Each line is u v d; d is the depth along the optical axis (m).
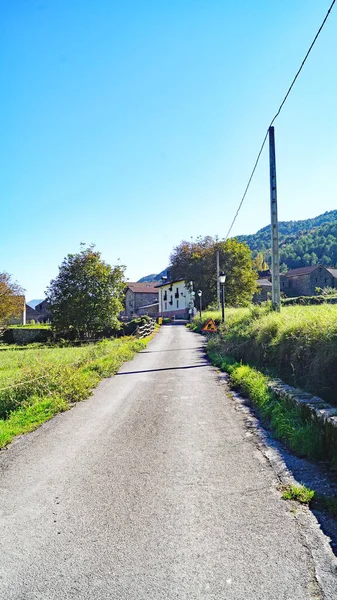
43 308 94.50
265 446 5.16
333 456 4.37
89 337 35.72
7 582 2.68
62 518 3.52
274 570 2.65
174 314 66.44
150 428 6.23
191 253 63.81
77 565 2.83
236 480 4.14
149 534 3.18
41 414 7.54
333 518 3.27
